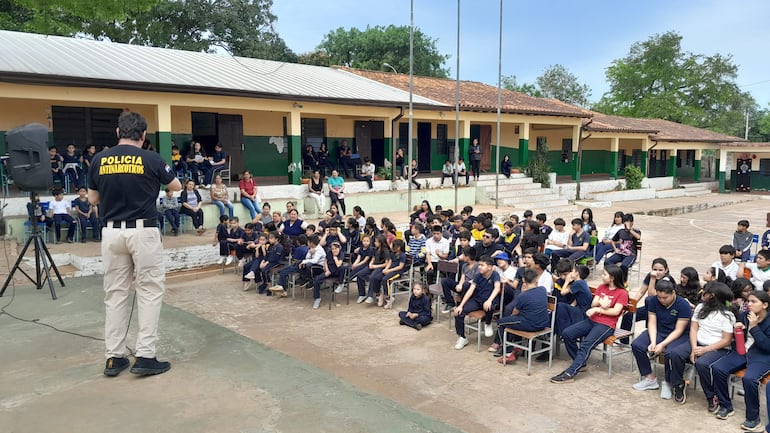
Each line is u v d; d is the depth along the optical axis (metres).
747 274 8.11
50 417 3.56
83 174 13.44
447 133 24.06
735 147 33.25
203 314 8.62
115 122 15.72
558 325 6.72
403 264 9.12
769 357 5.16
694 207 25.86
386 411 3.88
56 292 7.82
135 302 7.14
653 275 6.57
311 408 3.83
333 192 16.22
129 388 4.05
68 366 4.50
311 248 9.27
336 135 20.55
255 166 18.72
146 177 4.16
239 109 16.45
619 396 5.77
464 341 7.27
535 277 6.55
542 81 53.81
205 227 13.92
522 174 23.47
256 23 29.48
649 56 44.97
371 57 40.12
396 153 20.31
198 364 4.59
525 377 6.27
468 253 7.61
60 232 11.71
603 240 11.59
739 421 5.21
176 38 26.45
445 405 5.51
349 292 10.13
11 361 4.61
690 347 5.57
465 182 21.03
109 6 10.82
